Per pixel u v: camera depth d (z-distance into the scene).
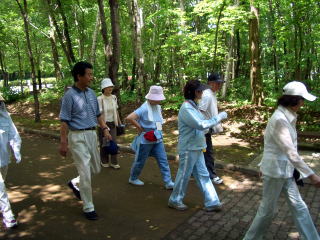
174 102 11.58
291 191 3.07
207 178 4.35
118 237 3.73
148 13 17.41
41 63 23.36
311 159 6.45
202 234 3.77
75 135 4.04
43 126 10.60
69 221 4.12
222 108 11.15
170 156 6.94
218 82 5.08
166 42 11.99
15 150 4.10
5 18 17.30
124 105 13.17
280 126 2.92
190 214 4.31
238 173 5.95
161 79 22.98
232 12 9.48
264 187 3.16
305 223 3.03
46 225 4.02
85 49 18.67
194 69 11.65
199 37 11.48
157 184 5.49
